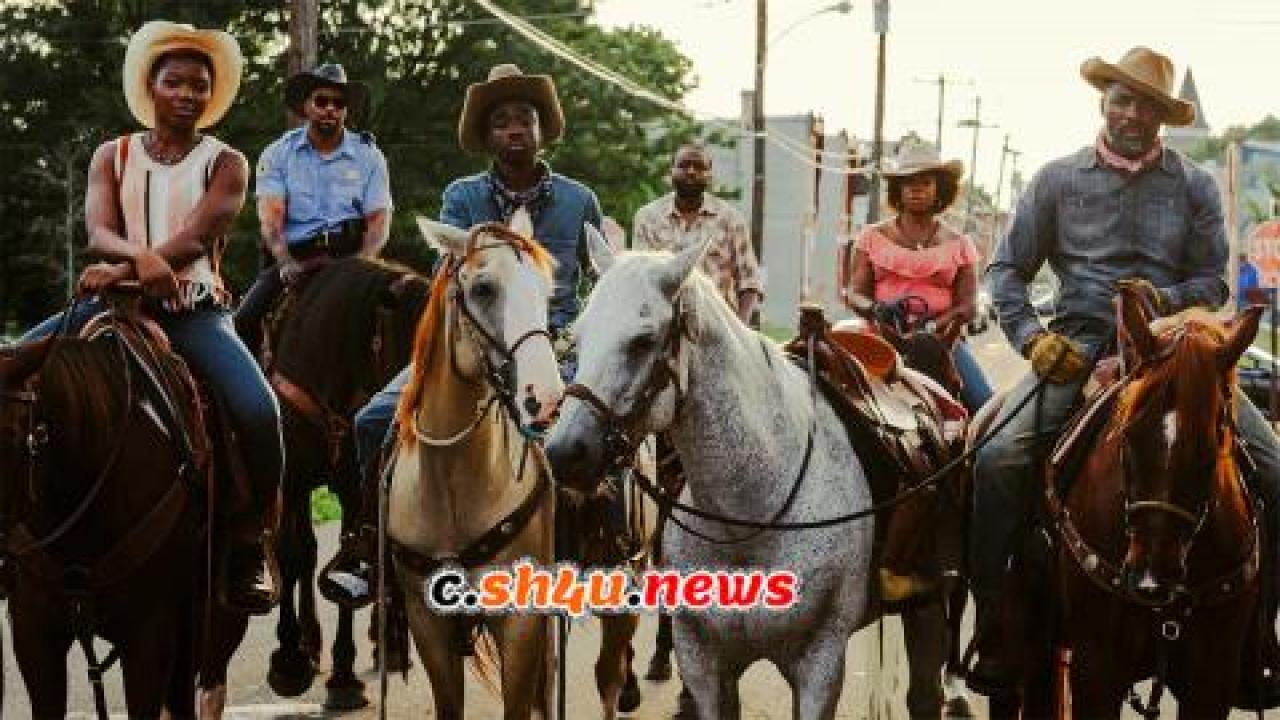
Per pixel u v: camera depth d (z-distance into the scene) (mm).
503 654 7027
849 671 10492
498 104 8195
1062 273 7117
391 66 38969
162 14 37250
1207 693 6297
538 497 7090
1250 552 6215
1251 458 6457
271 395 7086
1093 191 7016
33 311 40812
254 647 10836
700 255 6090
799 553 6582
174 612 6543
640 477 6492
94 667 6398
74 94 38219
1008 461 6871
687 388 6277
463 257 6605
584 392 5914
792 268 71312
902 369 7836
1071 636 6484
